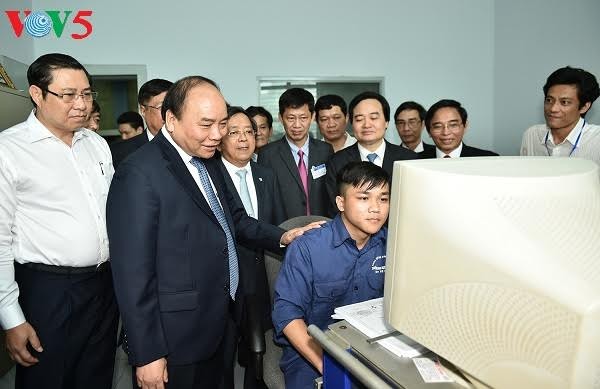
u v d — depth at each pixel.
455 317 0.67
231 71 4.07
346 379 0.84
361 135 2.08
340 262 1.26
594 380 0.55
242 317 1.46
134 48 3.89
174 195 1.18
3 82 2.26
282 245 1.48
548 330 0.56
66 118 1.31
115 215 1.13
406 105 3.21
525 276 0.58
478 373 0.65
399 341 0.81
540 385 0.58
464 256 0.64
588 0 3.09
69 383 1.46
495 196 0.62
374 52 4.25
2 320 1.29
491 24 4.36
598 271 0.56
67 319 1.41
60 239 1.36
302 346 1.13
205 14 3.98
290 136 2.53
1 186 1.26
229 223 1.42
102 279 1.50
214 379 1.42
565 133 2.07
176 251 1.19
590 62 3.09
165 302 1.19
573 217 0.61
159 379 1.15
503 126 4.24
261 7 4.06
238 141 2.01
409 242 0.73
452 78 4.37
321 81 4.23
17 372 1.41
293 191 2.47
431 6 4.29
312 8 4.13
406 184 0.73
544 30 3.57
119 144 2.12
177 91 1.16
